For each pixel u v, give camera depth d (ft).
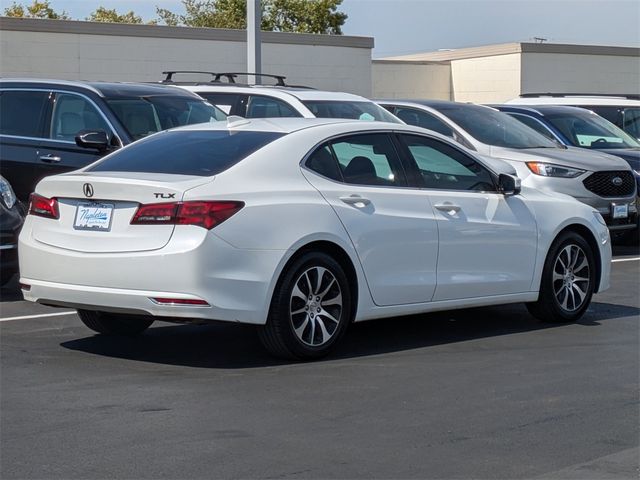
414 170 26.37
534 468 17.15
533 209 28.50
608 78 127.95
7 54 88.89
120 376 22.75
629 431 19.29
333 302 24.22
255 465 17.01
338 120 26.30
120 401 20.71
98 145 35.96
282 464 17.07
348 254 24.26
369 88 107.14
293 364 24.00
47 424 19.12
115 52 93.25
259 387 21.90
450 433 18.95
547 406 20.88
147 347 25.75
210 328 28.09
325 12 178.40
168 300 21.93
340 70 105.09
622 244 49.75
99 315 26.25
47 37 90.22
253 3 65.77
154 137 26.27
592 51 126.21
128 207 22.66
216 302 22.03
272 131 24.84
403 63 128.98
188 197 22.09
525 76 122.31
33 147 37.63
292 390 21.70
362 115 44.04
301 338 23.76
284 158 23.98
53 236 23.70
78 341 26.35
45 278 23.58
